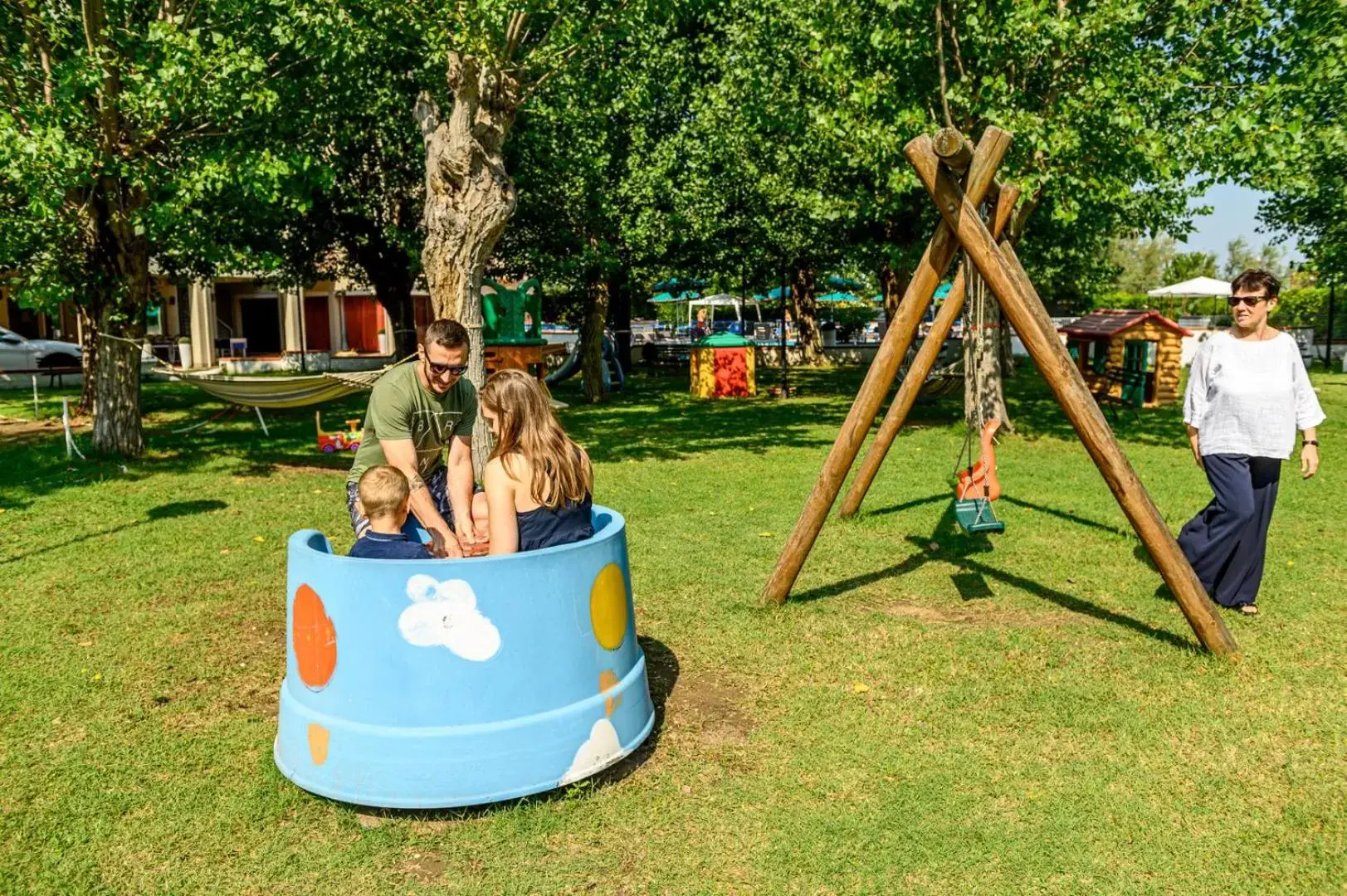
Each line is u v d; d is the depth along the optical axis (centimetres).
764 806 339
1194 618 470
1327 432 1348
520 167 1639
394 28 1045
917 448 1201
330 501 894
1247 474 527
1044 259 2139
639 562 657
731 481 984
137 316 1167
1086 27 1022
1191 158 1093
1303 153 1180
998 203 514
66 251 1134
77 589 608
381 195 1758
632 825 329
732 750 383
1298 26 1123
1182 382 2314
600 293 1906
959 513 588
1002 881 294
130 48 1044
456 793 333
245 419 1595
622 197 1717
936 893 289
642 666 395
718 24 1662
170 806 343
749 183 1744
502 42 865
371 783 334
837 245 1841
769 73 1385
